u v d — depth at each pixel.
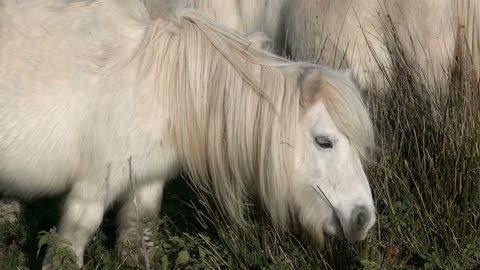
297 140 6.44
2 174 6.84
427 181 7.57
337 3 8.15
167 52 6.64
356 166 6.41
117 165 6.59
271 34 8.98
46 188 6.93
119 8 6.74
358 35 8.13
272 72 6.54
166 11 6.76
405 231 7.48
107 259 7.24
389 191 7.69
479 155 7.46
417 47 8.07
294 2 8.49
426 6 7.94
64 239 6.75
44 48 6.61
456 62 8.02
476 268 7.20
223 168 6.79
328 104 6.32
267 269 6.78
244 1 9.14
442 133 7.71
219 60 6.63
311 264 7.07
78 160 6.68
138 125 6.55
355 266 6.95
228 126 6.61
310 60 8.08
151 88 6.60
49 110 6.57
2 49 6.65
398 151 7.80
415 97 8.04
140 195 7.20
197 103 6.66
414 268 7.14
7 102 6.62
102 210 6.80
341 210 6.36
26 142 6.62
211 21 6.73
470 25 7.92
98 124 6.53
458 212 7.48
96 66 6.54
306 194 6.51
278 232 7.13
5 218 8.41
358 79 8.21
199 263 7.10
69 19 6.69
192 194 8.30
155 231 7.38
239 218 7.03
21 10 6.72
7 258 7.69
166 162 6.86
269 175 6.51
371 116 7.83
